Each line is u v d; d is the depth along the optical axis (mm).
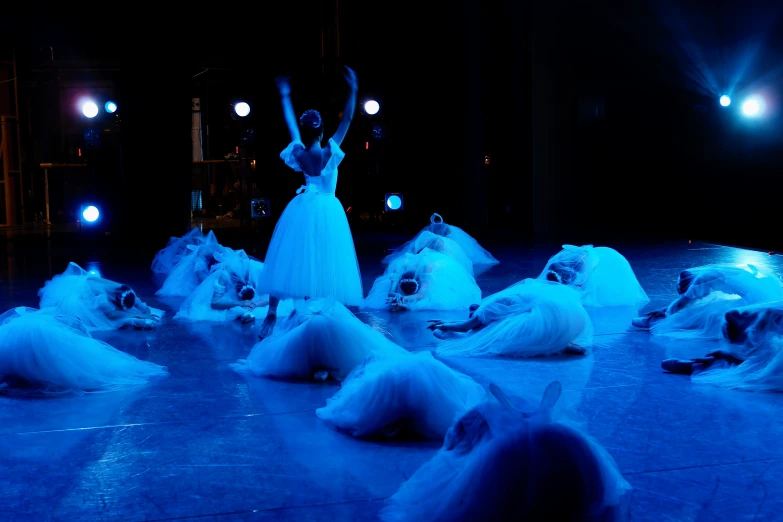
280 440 3656
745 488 3027
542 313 5305
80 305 6418
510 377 4734
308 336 4766
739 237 15055
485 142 17250
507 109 16672
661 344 5633
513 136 16125
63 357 4574
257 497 3016
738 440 3557
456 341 5582
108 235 15320
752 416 3896
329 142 6047
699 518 2787
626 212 16500
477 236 15016
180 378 4848
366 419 3662
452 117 15914
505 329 5398
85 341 4773
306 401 4301
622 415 3945
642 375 4746
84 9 16234
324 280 5832
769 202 14633
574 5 15648
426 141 16531
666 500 2928
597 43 15828
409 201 16844
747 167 14953
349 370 4773
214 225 17859
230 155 19250
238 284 7051
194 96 18516
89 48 17031
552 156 15883
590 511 2393
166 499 3008
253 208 16203
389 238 14680
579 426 2982
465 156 15648
